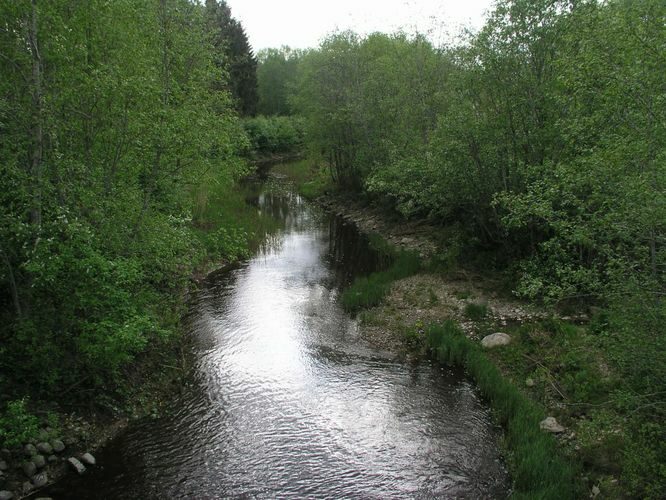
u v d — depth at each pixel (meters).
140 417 12.30
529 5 17.86
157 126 12.73
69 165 11.52
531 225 18.34
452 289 20.58
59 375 11.39
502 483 10.20
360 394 13.77
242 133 20.64
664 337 7.99
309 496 9.80
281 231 34.19
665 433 8.40
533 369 14.20
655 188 7.88
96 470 10.36
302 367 15.33
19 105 10.80
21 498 9.39
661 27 8.56
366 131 35.91
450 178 20.83
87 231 10.53
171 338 15.96
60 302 11.41
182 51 15.96
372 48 39.12
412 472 10.55
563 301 17.38
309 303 20.86
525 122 18.62
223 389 13.92
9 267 10.56
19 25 10.98
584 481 9.67
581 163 11.16
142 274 12.39
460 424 12.32
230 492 9.90
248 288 22.59
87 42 11.93
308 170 60.53
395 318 18.77
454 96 22.27
